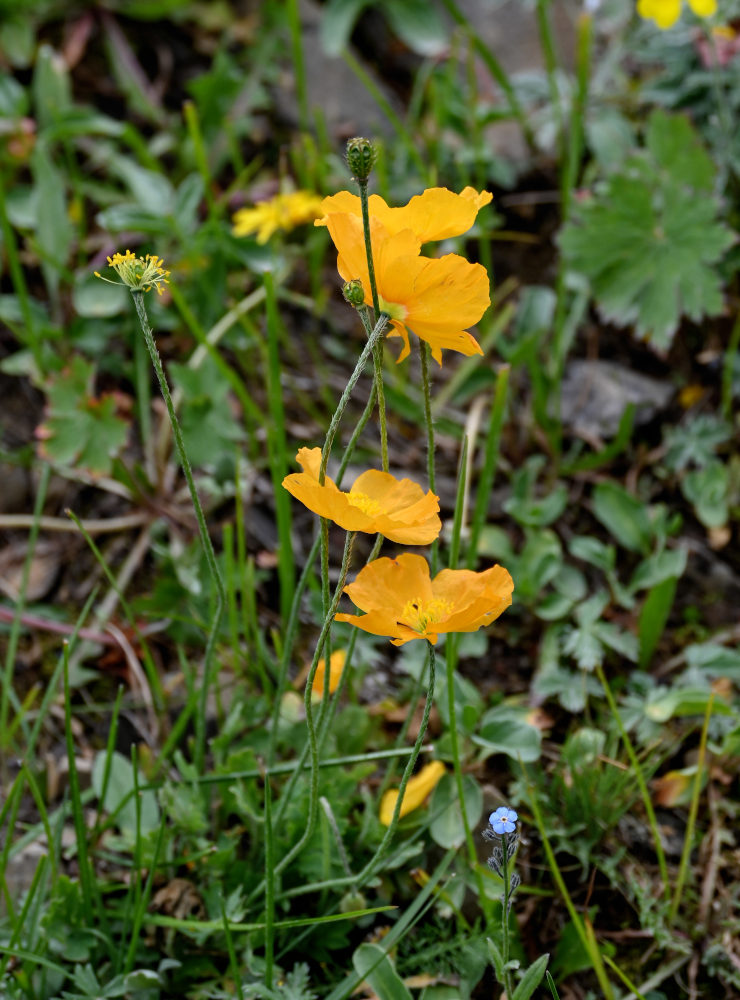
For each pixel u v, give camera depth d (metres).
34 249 1.07
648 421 1.11
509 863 0.70
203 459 0.98
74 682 0.93
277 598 0.97
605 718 0.91
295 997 0.76
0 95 1.26
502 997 0.80
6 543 1.01
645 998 0.81
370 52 1.47
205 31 1.43
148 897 0.78
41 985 0.78
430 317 0.68
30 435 1.09
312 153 1.19
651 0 1.00
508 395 1.08
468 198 0.69
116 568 1.00
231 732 0.85
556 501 0.97
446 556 0.97
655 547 0.99
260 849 0.82
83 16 1.38
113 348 1.14
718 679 0.93
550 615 0.94
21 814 0.87
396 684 0.93
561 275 1.07
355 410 1.12
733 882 0.85
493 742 0.84
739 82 1.17
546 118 1.29
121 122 1.35
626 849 0.86
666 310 1.05
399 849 0.80
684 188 1.06
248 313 1.17
